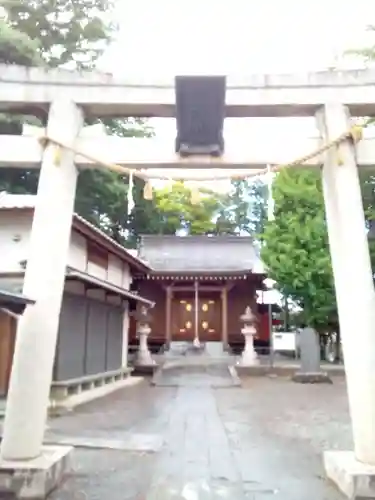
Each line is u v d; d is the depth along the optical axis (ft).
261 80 20.52
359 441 18.56
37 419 18.99
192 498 18.04
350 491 17.35
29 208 46.03
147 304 78.79
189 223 143.13
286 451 25.79
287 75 20.56
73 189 20.68
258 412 39.40
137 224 129.39
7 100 20.71
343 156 19.69
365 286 18.79
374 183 53.67
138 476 20.88
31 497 17.49
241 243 117.80
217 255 115.75
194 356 92.79
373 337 18.48
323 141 20.36
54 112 20.49
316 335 65.87
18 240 47.67
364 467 18.06
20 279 46.29
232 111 21.20
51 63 82.58
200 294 112.06
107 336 59.88
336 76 20.42
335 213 19.74
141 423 34.24
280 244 69.46
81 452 25.32
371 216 53.98
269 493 18.65
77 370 47.70
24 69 20.81
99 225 96.89
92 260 56.24
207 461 23.56
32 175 75.82
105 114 21.83
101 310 57.31
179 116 19.80
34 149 20.75
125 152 20.49
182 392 53.01
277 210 72.13
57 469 19.30
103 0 84.89
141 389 56.03
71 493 18.44
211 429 32.04
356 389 18.51
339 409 41.11
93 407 41.86
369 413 18.22
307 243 67.62
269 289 104.94
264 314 109.29
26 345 19.01
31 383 18.89
